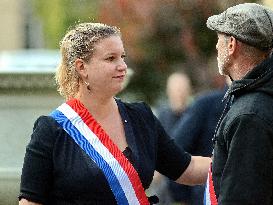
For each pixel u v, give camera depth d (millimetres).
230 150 6891
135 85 24547
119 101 7820
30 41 31797
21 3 32156
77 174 7426
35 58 13000
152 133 7805
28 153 7547
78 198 7469
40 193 7488
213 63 24094
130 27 24250
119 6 24188
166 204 13977
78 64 7598
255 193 6793
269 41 7156
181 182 8125
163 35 24328
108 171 7461
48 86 12836
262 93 7008
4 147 12922
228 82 11234
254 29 7121
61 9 27641
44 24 28953
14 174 12727
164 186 13906
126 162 7539
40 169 7488
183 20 24125
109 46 7539
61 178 7461
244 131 6863
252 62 7195
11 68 12742
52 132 7531
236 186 6816
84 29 7598
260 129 6848
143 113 7840
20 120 12961
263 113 6891
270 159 6848
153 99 24531
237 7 7254
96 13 25562
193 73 24109
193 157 8141
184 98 15750
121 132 7684
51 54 13492
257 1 23094
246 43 7172
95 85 7574
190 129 11320
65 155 7484
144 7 24203
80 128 7555
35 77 12773
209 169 7418
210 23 7340
